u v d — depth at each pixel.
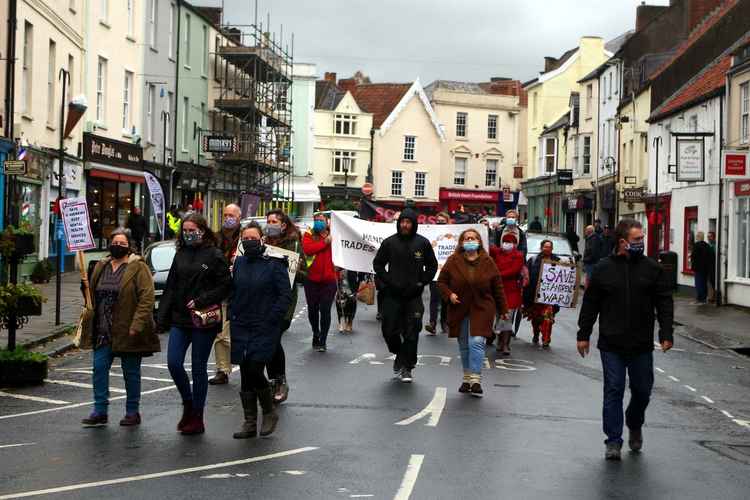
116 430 10.17
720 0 48.44
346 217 19.23
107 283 10.38
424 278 13.69
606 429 9.48
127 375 10.45
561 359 16.92
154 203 28.41
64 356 15.99
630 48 49.69
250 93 56.09
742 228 29.45
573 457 9.38
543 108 69.88
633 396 9.67
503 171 88.56
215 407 11.55
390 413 11.24
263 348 9.84
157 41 43.06
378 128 84.12
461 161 87.56
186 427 10.00
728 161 27.58
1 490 7.70
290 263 11.92
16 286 13.51
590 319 9.76
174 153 46.03
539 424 10.94
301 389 12.82
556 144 65.69
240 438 9.77
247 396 9.87
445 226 19.88
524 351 17.91
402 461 8.86
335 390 12.79
